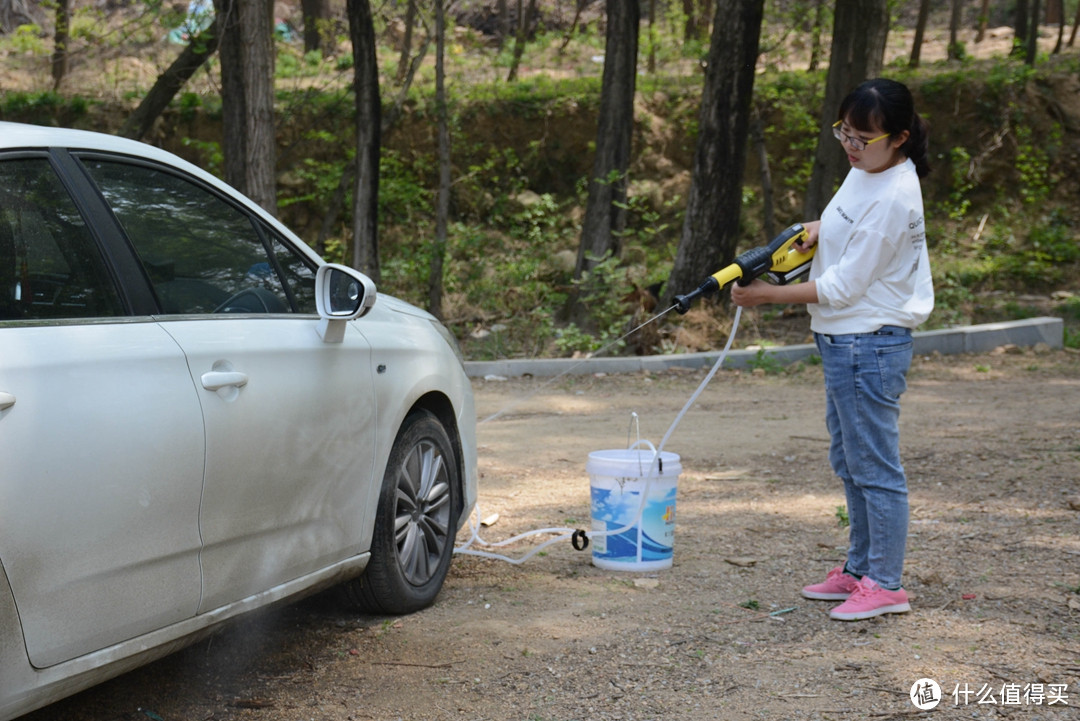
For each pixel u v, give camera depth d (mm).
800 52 25734
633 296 14164
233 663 3672
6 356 2379
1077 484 6344
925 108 21562
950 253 19875
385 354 3939
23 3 26938
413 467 4199
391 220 20891
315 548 3471
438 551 4379
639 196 20906
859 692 3369
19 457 2334
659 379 12172
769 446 8062
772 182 21500
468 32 26859
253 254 3510
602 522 4844
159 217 3121
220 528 2969
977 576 4598
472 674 3574
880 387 3967
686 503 6262
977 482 6531
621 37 14758
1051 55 24406
